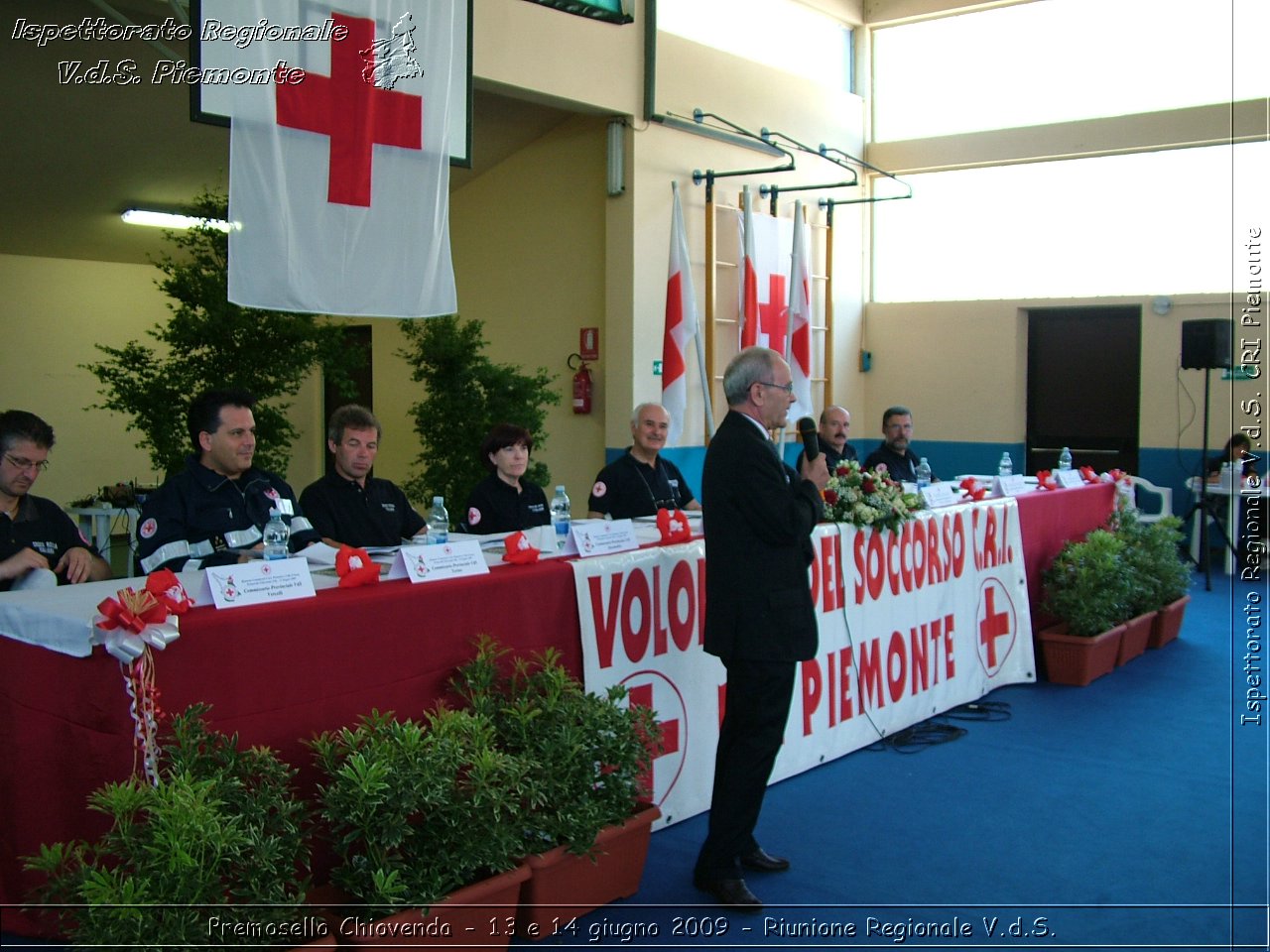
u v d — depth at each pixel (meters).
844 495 4.14
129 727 2.16
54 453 8.92
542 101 7.05
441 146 4.60
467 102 4.75
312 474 9.72
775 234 8.71
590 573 3.11
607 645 3.15
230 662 2.30
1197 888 2.98
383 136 4.38
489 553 3.25
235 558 2.95
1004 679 5.14
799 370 8.91
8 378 8.64
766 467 2.84
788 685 2.88
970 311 9.91
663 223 7.80
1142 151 8.96
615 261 7.61
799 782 3.79
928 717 4.56
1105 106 9.12
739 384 2.94
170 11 5.19
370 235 4.37
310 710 2.44
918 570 4.48
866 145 10.11
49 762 2.29
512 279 8.31
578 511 8.00
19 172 6.73
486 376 7.02
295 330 5.64
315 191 4.19
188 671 2.23
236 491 3.08
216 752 2.19
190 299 5.62
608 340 7.70
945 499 4.82
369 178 4.35
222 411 2.98
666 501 4.55
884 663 4.29
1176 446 9.09
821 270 9.69
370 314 4.39
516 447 4.12
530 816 2.60
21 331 8.70
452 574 2.80
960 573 4.79
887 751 4.15
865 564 4.16
